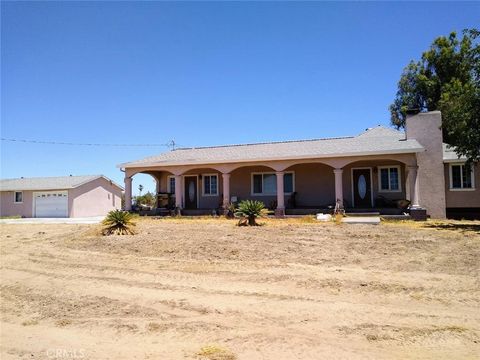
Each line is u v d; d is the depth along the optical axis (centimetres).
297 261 1032
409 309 674
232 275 932
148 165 2378
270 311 682
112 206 4066
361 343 546
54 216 3519
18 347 593
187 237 1411
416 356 504
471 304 689
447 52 2969
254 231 1478
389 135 2372
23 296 869
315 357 507
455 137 1648
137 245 1333
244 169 2419
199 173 2525
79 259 1207
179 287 854
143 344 575
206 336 589
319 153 2020
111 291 852
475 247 1103
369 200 2148
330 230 1435
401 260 1001
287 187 2314
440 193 2003
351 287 803
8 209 3669
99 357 539
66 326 672
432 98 3084
